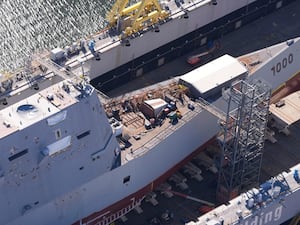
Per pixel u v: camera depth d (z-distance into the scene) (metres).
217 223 71.00
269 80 92.31
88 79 83.00
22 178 70.00
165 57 100.56
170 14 97.88
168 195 83.50
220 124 79.88
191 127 83.50
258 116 77.19
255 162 81.62
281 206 75.50
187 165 86.62
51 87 73.31
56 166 72.00
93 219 78.94
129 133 80.81
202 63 101.00
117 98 85.44
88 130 72.88
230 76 86.75
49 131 69.94
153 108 82.50
